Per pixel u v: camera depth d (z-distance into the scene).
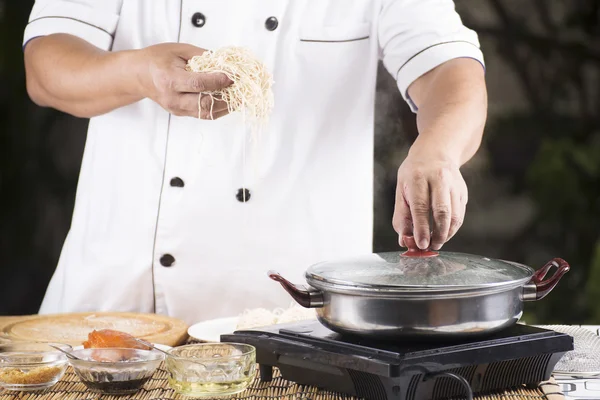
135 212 2.62
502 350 1.56
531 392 1.64
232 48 2.15
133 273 2.62
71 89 2.42
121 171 2.64
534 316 5.64
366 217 2.70
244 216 2.61
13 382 1.67
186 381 1.61
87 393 1.68
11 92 6.13
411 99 2.52
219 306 2.66
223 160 2.60
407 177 1.78
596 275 5.32
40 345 1.90
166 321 2.33
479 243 6.23
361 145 2.70
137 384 1.66
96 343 1.82
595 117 6.27
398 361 1.46
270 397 1.63
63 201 6.38
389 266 1.59
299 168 2.64
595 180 5.83
